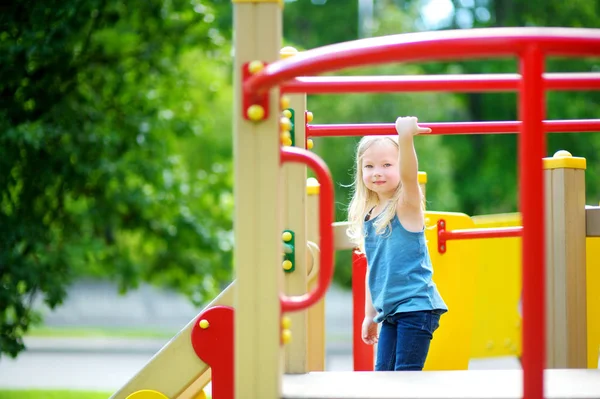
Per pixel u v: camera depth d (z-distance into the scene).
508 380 3.73
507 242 7.30
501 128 4.94
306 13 28.25
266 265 3.04
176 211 11.49
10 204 8.84
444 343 5.66
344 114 22.17
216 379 4.21
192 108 12.08
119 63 10.25
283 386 3.61
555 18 23.69
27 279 8.32
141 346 23.27
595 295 5.69
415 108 22.02
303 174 4.21
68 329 27.92
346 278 25.42
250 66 3.04
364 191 4.79
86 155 9.16
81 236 10.40
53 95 8.84
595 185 22.94
